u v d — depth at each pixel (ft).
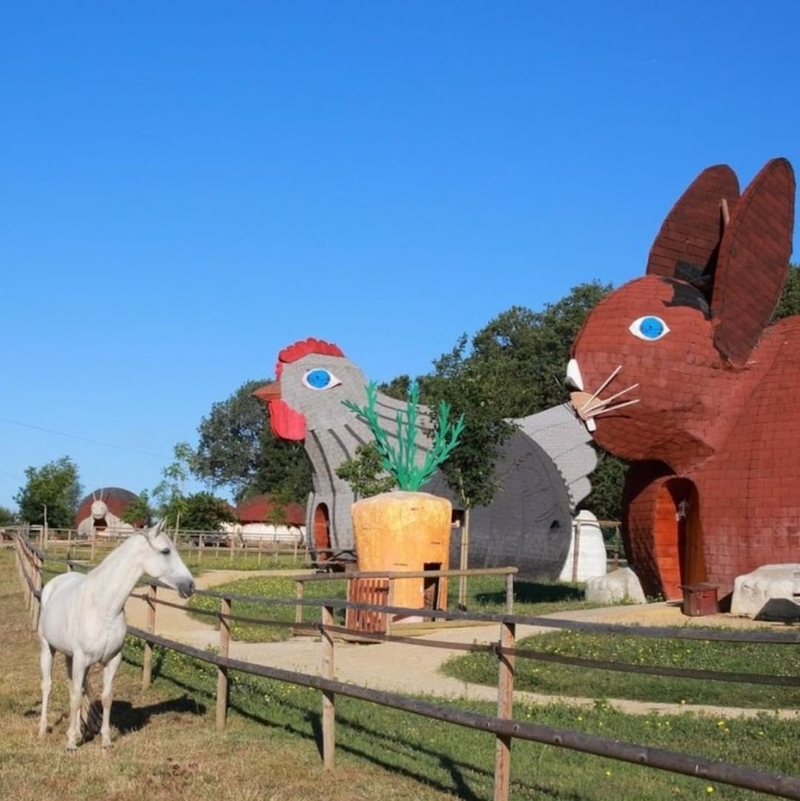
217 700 36.40
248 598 34.35
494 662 44.06
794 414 54.85
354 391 99.76
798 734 31.01
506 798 23.61
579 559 104.12
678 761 18.98
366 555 60.34
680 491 59.82
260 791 26.81
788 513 53.06
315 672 44.39
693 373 57.11
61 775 28.32
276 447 264.31
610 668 21.77
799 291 157.38
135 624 64.28
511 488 98.84
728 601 54.49
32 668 48.14
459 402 75.92
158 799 26.17
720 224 62.34
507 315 189.78
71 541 144.56
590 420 58.44
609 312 58.95
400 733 33.27
